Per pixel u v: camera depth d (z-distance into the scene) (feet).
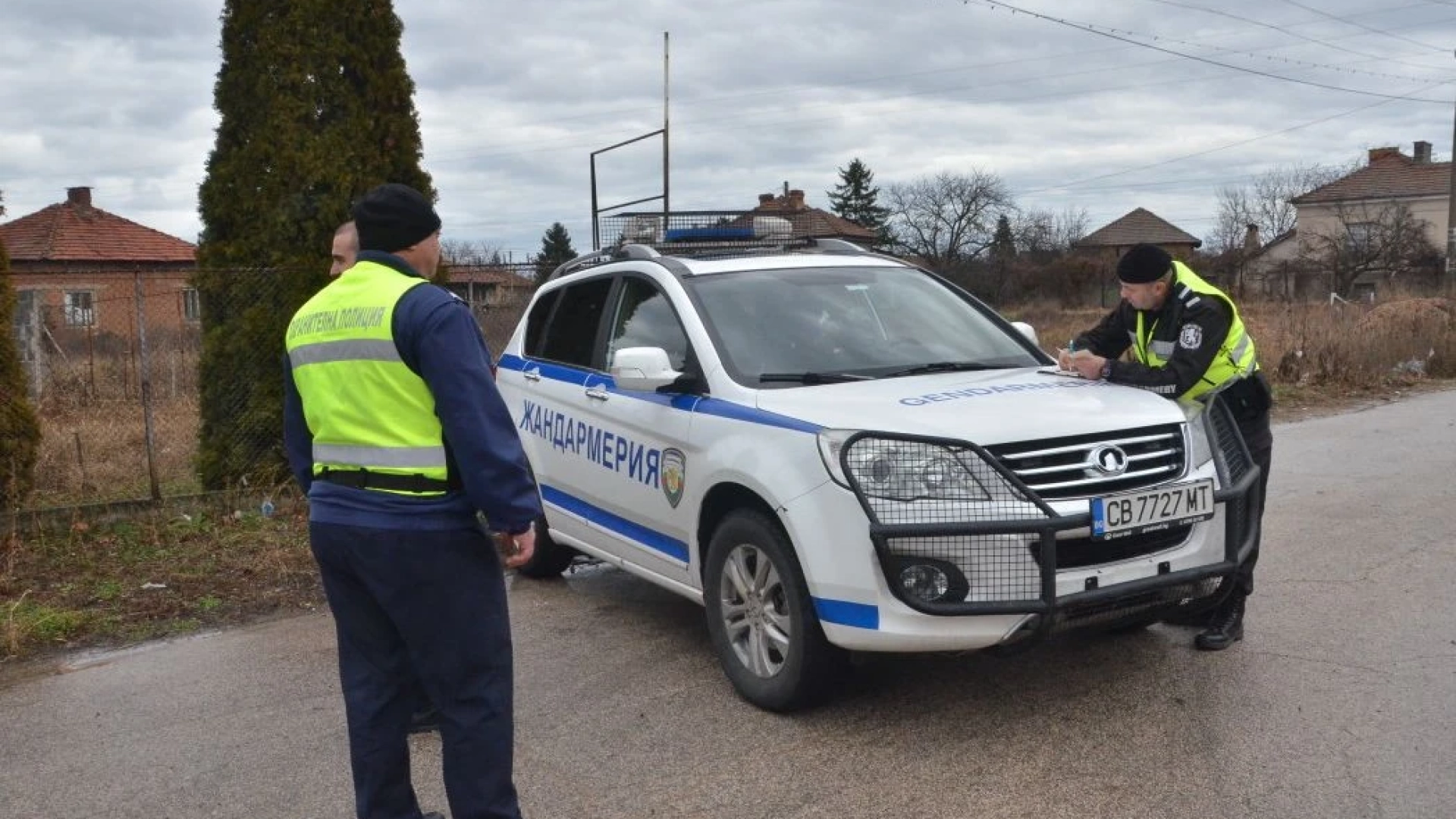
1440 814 11.64
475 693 10.72
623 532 18.26
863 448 13.43
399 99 29.71
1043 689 15.44
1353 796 12.09
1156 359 16.38
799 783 13.08
